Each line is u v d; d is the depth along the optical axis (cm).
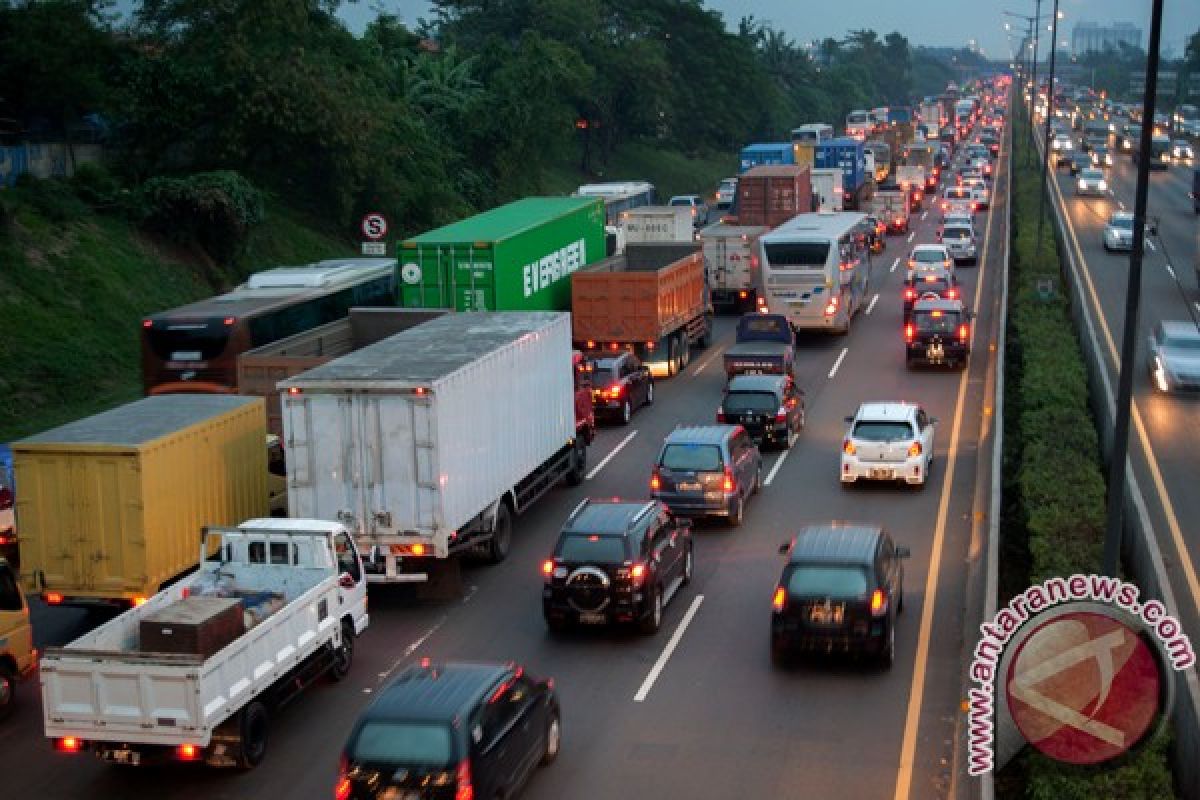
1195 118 18162
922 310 5294
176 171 7125
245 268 6638
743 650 2556
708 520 3422
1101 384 4234
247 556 2505
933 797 1944
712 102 16312
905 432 3641
